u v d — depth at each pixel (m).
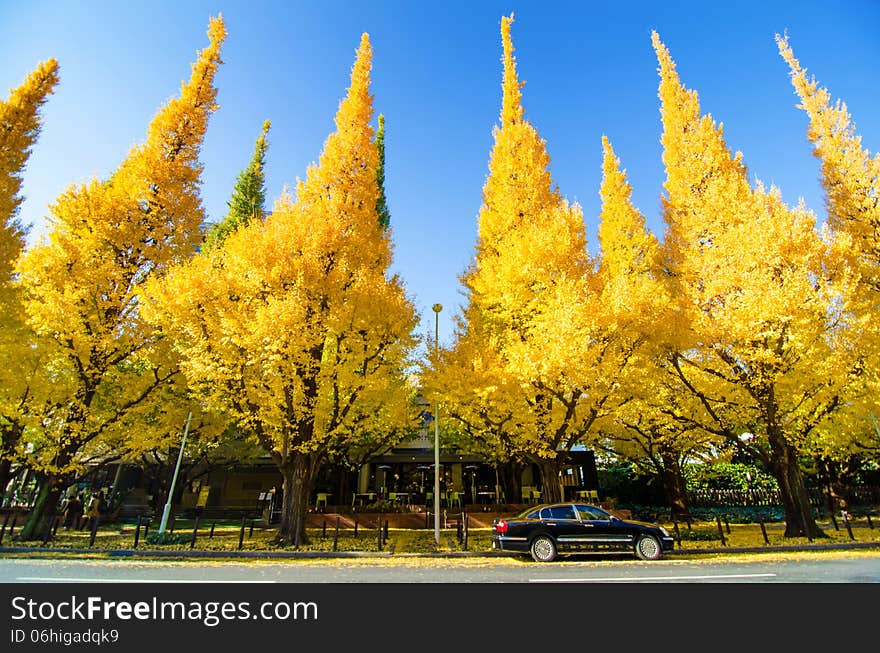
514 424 14.11
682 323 12.97
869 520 15.63
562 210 15.05
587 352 11.73
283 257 13.27
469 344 14.20
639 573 8.59
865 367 13.34
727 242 14.35
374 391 14.06
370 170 16.30
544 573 8.80
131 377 15.30
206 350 12.72
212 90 19.30
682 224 16.41
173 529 17.25
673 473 20.17
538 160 18.53
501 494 24.08
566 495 23.14
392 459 26.56
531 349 12.09
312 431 14.00
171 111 17.94
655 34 19.91
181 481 21.47
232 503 27.50
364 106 16.97
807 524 13.32
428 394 14.27
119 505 20.94
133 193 16.20
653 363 14.30
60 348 13.77
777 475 14.26
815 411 14.38
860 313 13.83
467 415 14.36
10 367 13.16
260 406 13.16
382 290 13.72
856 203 15.67
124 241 15.72
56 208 14.68
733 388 14.28
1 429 14.09
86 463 17.81
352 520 18.45
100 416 14.77
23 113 16.73
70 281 13.84
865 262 15.19
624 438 20.19
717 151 17.02
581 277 13.84
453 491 24.44
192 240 17.83
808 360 13.34
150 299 13.40
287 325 11.61
